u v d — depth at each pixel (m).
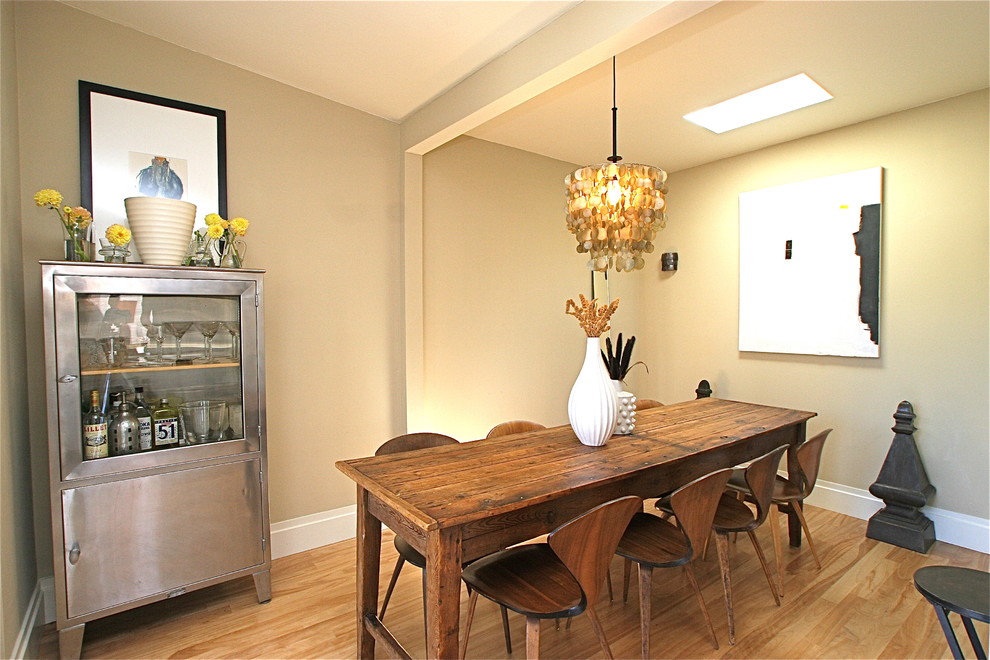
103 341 1.95
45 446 2.10
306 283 2.81
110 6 2.12
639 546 1.91
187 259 2.25
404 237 3.14
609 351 3.82
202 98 2.45
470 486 1.67
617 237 2.30
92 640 2.00
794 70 2.49
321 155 2.85
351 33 2.24
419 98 2.84
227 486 2.19
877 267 3.15
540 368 3.99
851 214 3.25
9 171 1.86
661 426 2.56
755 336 3.77
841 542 2.89
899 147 3.05
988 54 2.33
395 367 3.17
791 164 3.55
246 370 2.23
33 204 2.07
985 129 2.74
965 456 2.84
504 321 3.74
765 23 2.07
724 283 3.97
